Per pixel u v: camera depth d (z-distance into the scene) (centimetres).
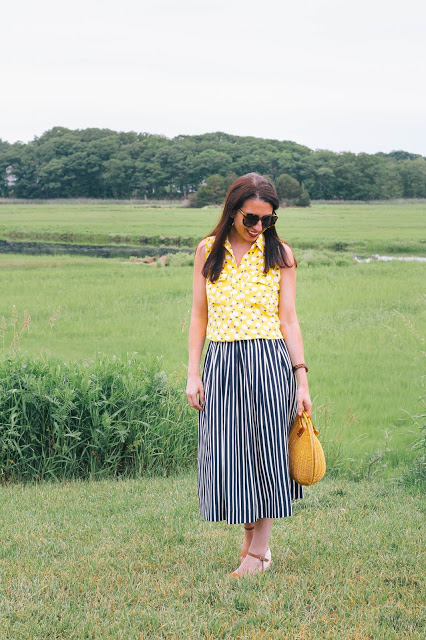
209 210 9769
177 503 458
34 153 14738
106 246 4581
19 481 554
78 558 349
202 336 336
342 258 2944
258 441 313
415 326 1395
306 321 1489
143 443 584
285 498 316
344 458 608
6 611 285
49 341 1320
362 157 13650
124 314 1652
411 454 625
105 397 584
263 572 323
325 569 328
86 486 530
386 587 307
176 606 293
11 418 550
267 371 314
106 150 14375
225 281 321
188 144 14812
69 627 274
